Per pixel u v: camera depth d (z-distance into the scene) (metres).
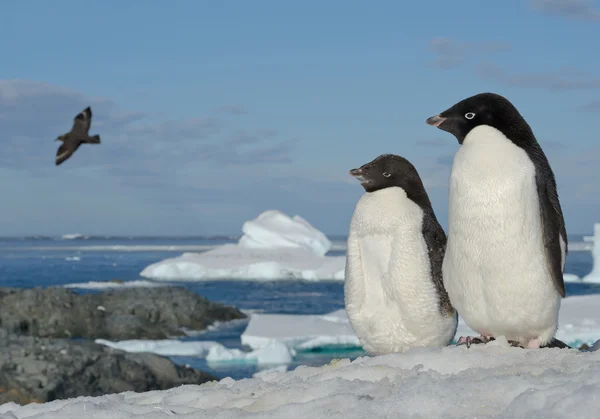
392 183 5.97
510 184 4.94
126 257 138.12
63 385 15.48
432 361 4.69
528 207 4.94
